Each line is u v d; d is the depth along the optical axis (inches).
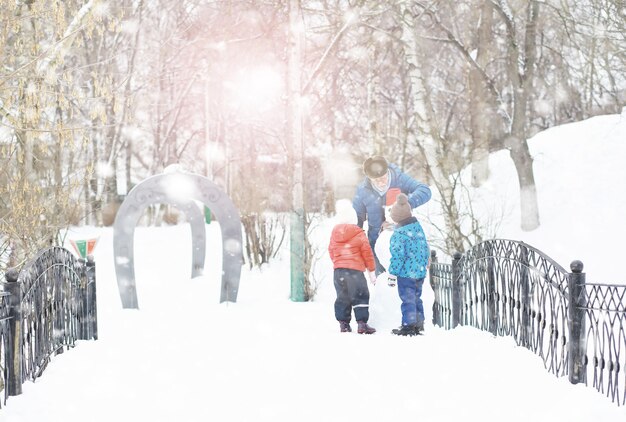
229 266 550.9
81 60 1037.8
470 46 893.8
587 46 783.7
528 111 1233.4
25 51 413.4
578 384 221.6
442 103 1263.5
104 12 464.1
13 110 436.5
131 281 521.3
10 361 225.5
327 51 594.2
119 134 1231.5
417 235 348.8
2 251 399.5
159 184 533.6
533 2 705.6
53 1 403.5
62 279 311.3
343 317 373.7
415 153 1048.2
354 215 380.5
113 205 1309.1
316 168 1321.4
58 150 519.2
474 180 805.9
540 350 261.6
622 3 595.8
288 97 585.6
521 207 690.8
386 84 1296.8
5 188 407.2
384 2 671.8
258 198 734.5
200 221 676.7
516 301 299.0
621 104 944.3
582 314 227.9
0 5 386.9
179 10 1257.4
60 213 480.1
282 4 677.9
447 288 390.6
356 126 1326.3
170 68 1248.2
